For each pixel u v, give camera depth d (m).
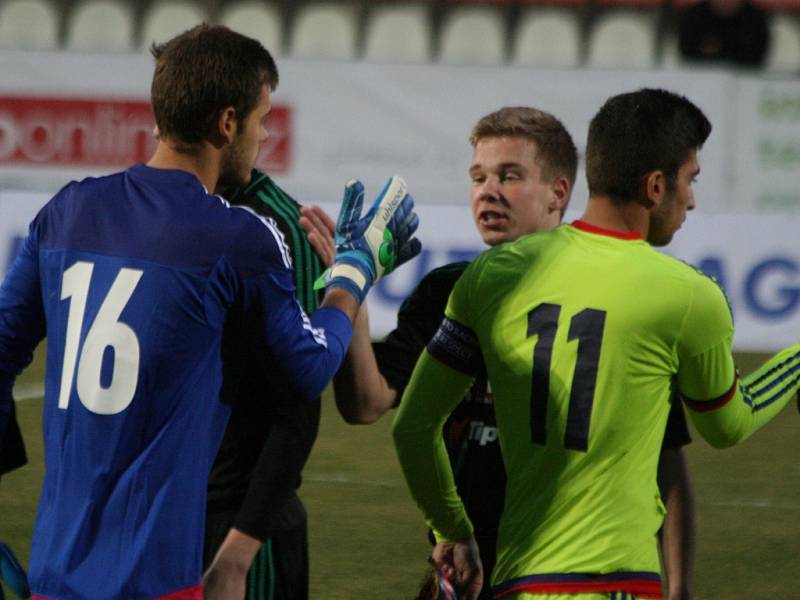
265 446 10.21
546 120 12.20
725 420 9.84
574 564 9.40
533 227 12.12
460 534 10.90
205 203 9.16
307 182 39.44
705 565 19.33
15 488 22.31
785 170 39.50
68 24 44.66
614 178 9.78
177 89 9.27
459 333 10.19
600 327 9.54
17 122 39.12
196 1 44.66
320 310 9.83
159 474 8.91
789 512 21.80
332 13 44.78
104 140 39.25
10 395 9.87
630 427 9.50
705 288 9.59
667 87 39.50
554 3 44.53
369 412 11.27
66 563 8.98
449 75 39.22
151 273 8.99
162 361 8.92
